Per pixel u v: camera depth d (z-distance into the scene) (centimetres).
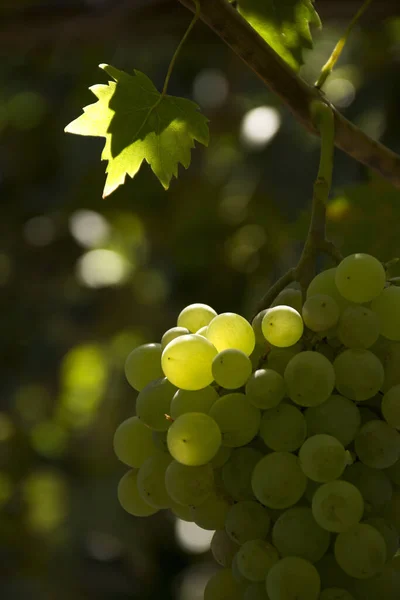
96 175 204
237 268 201
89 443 278
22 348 229
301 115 87
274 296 83
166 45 168
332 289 81
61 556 250
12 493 262
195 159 204
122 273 218
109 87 88
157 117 89
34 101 223
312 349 81
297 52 92
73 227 203
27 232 211
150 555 251
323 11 122
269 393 79
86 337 235
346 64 181
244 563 79
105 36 133
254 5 91
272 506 79
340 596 78
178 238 203
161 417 81
